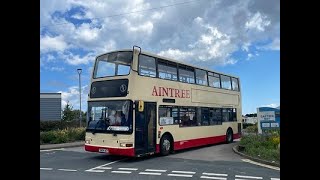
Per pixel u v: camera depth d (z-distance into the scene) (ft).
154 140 52.11
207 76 69.72
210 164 46.24
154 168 42.45
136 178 35.35
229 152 61.41
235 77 82.89
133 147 47.03
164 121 54.60
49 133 83.56
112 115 48.60
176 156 55.26
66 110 137.69
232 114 79.87
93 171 40.01
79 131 89.97
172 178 35.55
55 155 57.26
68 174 37.73
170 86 56.75
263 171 40.45
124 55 49.49
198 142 64.39
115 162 48.14
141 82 49.73
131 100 47.60
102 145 48.85
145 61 51.21
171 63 57.72
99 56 51.98
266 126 68.49
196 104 64.59
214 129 71.05
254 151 54.80
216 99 72.69
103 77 50.72
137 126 48.14
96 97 50.72
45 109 136.98
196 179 35.09
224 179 35.27
